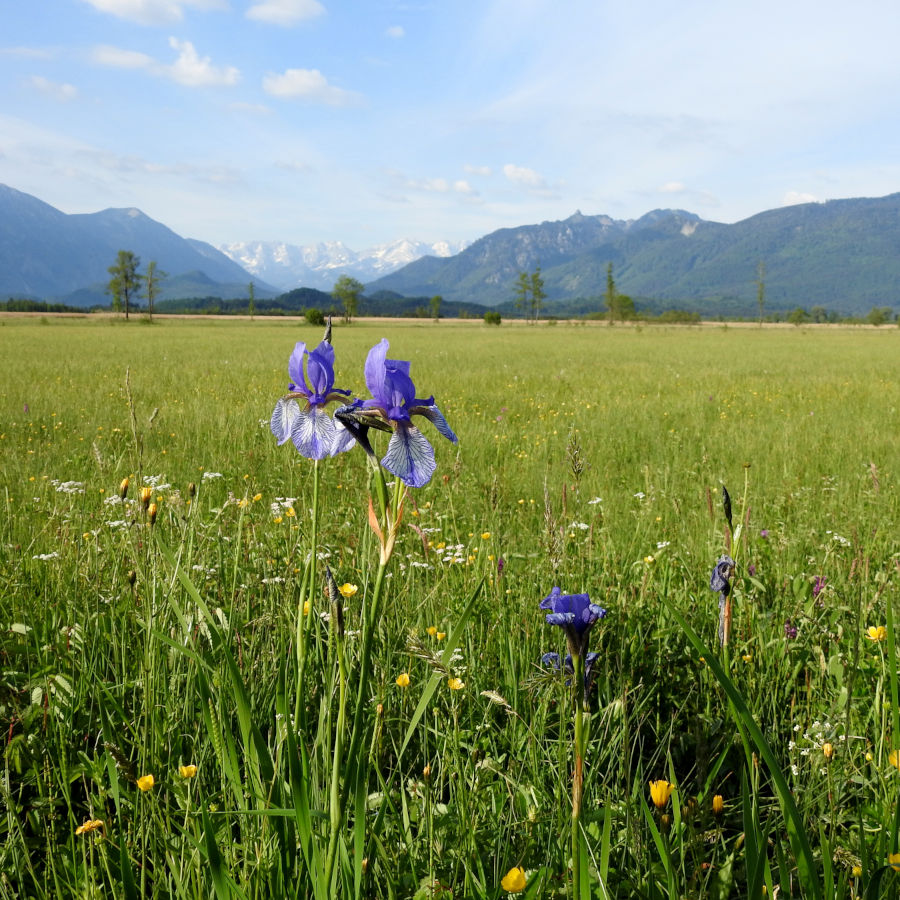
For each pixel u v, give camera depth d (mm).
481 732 2840
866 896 1693
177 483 6629
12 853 2105
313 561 2436
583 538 5297
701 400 15406
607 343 51812
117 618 3477
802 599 4047
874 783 2426
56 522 5062
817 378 21609
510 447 9781
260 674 3010
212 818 2188
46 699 2605
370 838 2057
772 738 2795
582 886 1554
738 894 2043
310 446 2264
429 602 3727
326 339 2289
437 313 150375
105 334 56062
